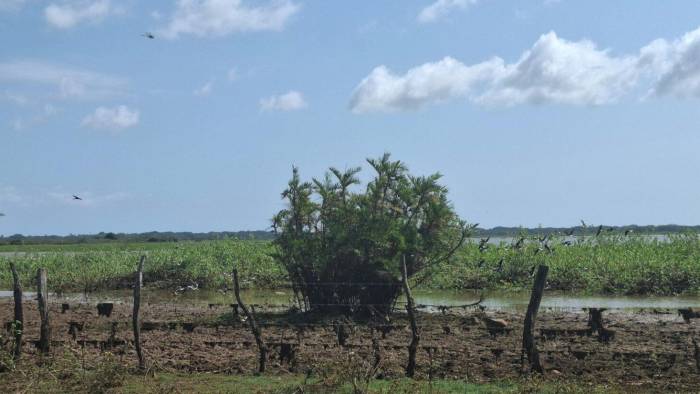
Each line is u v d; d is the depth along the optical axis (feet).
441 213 63.98
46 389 39.06
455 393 37.50
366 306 64.23
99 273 101.96
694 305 76.59
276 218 66.44
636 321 63.05
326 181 66.28
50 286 99.60
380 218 63.93
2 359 42.60
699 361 42.78
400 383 39.19
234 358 46.26
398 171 65.51
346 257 64.64
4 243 285.02
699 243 105.50
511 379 40.40
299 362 44.57
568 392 37.24
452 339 53.16
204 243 142.10
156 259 106.73
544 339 52.06
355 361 40.98
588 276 89.66
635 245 108.06
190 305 78.13
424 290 90.53
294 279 66.39
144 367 43.09
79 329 57.16
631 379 40.60
